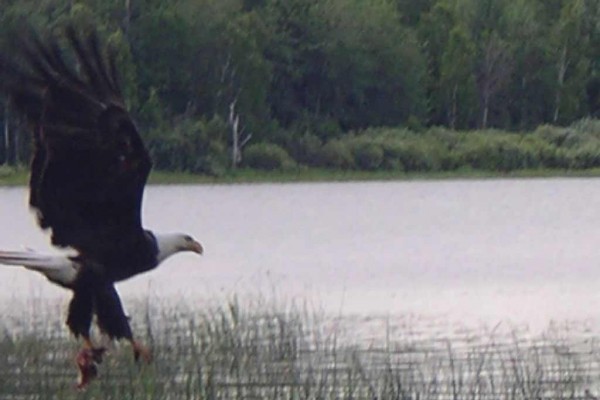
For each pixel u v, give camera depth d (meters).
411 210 70.00
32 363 21.28
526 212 68.31
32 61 12.51
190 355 21.64
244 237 56.72
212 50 80.50
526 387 20.61
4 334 23.17
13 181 69.44
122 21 77.62
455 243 53.91
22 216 63.59
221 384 20.41
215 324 23.19
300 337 23.50
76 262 13.38
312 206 71.69
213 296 34.31
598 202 73.12
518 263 45.72
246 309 29.44
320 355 22.58
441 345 26.00
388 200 74.81
